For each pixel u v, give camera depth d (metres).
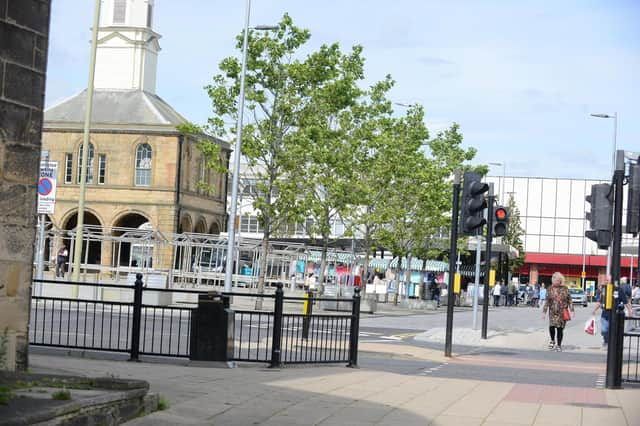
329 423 10.26
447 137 61.12
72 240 50.47
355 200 45.00
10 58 11.39
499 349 25.89
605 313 27.34
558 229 122.38
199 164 71.69
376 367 18.06
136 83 72.81
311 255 58.75
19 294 11.55
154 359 16.09
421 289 60.44
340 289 51.53
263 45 38.56
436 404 12.16
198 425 9.63
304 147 39.41
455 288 22.34
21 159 11.55
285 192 40.03
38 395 8.79
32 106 11.71
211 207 74.06
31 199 11.70
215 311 15.75
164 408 10.25
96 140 68.88
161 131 68.25
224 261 54.28
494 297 74.38
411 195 55.97
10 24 11.39
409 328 33.91
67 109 70.69
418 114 55.44
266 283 51.97
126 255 70.62
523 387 14.65
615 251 15.28
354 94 40.25
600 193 15.52
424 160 56.66
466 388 14.13
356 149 46.44
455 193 21.89
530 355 24.09
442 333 28.78
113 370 13.69
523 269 124.12
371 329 32.00
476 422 10.87
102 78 72.94
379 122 48.41
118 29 73.00
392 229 55.44
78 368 13.50
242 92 37.16
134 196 68.25
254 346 19.08
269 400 11.56
